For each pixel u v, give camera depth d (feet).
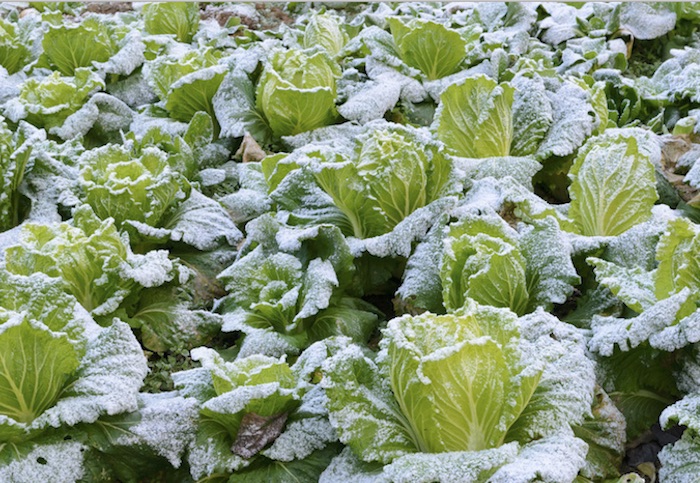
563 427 6.83
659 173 9.34
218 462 7.10
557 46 12.24
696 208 9.21
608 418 7.20
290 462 7.14
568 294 7.71
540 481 6.52
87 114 10.23
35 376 6.99
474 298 7.59
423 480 6.45
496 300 7.61
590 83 10.84
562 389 6.97
